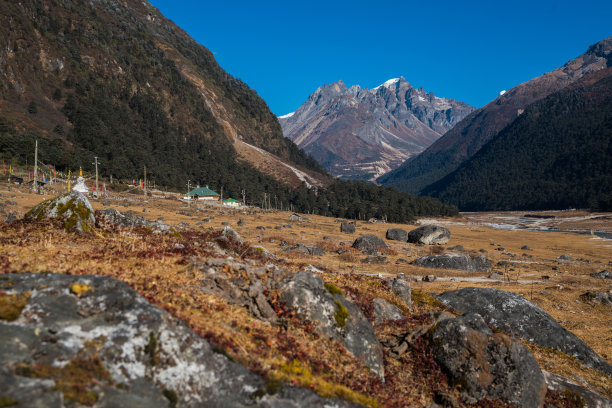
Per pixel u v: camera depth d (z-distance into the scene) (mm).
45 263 9062
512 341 10875
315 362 8438
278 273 11008
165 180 176375
